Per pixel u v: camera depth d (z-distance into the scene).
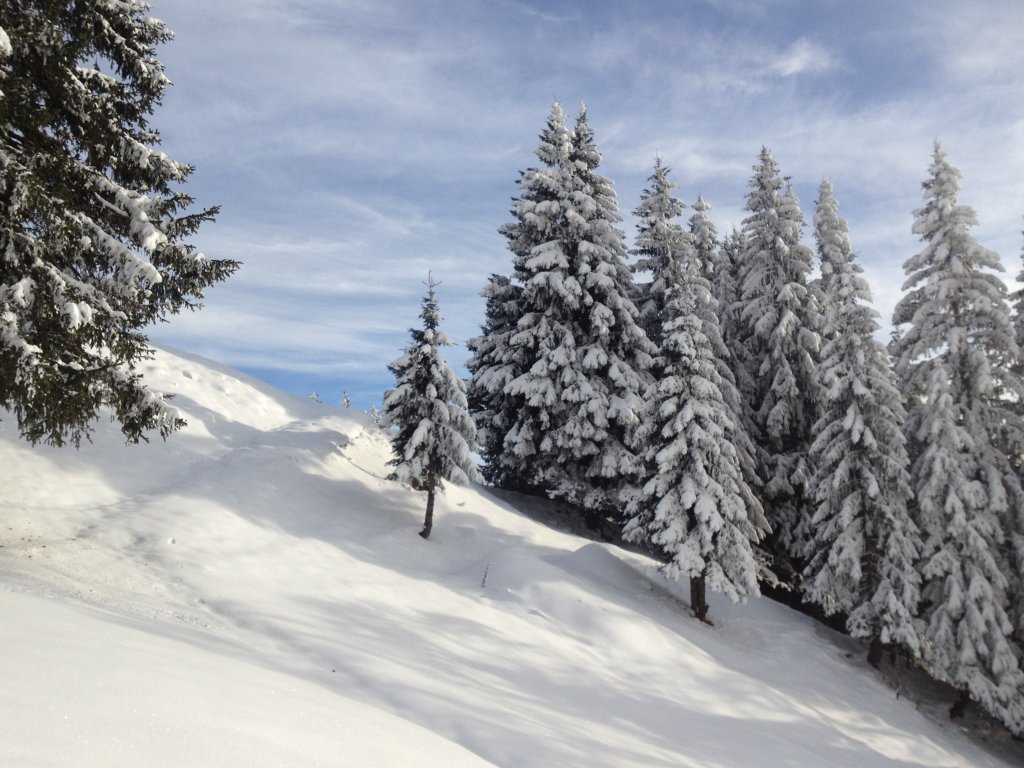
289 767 3.09
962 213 22.31
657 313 29.12
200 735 3.05
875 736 15.44
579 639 14.58
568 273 26.45
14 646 3.50
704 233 30.59
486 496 25.34
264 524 15.36
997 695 17.92
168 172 12.12
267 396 26.31
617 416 24.34
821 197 28.22
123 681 3.45
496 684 10.65
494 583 16.52
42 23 9.80
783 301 25.91
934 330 22.02
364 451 23.86
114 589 10.18
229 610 10.68
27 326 9.59
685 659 15.27
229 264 11.84
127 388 11.66
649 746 10.05
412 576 15.52
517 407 27.08
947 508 19.73
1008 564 20.62
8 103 9.43
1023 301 22.92
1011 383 21.02
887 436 21.00
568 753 8.38
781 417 24.89
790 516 25.27
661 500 19.39
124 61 11.88
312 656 9.52
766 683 16.00
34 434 10.59
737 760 10.85
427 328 19.59
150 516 13.85
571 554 21.30
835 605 21.03
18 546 11.01
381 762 3.80
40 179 9.66
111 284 11.30
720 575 18.41
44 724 2.59
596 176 27.97
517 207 27.69
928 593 20.64
